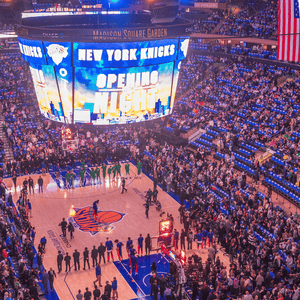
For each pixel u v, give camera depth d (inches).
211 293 906.1
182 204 1393.9
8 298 809.5
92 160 1753.2
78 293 932.6
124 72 1142.3
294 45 792.9
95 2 1797.5
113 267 1128.8
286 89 1824.6
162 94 1214.3
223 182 1454.2
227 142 1702.8
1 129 1930.4
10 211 1226.0
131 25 1459.2
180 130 1934.1
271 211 1221.7
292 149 1476.4
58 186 1600.6
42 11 1651.1
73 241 1240.8
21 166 1686.8
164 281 986.7
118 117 1193.4
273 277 985.5
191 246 1208.2
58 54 1143.6
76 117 1217.4
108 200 1496.1
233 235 1164.5
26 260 1087.0
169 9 1392.7
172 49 1173.7
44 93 1262.3
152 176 1702.8
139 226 1328.7
